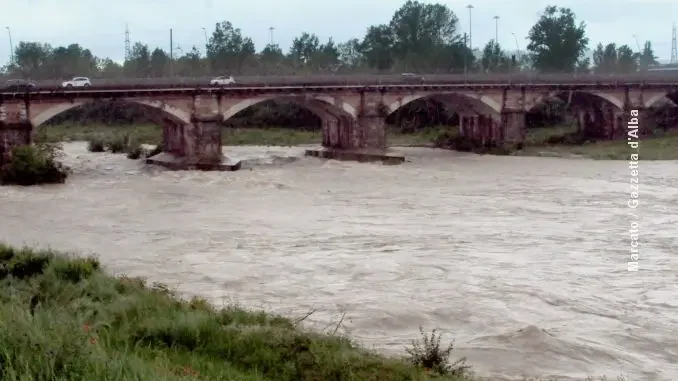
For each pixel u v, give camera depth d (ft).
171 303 74.95
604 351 71.72
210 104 214.28
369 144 239.50
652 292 90.84
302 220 138.92
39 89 191.72
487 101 255.70
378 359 60.23
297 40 506.89
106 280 85.71
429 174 205.87
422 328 77.71
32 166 183.32
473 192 173.37
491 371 65.98
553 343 72.59
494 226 131.85
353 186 184.34
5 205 153.58
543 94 265.13
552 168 215.31
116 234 126.41
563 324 79.56
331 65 456.86
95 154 268.62
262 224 135.03
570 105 330.13
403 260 106.52
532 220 137.49
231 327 65.31
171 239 122.31
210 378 51.44
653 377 66.13
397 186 184.14
